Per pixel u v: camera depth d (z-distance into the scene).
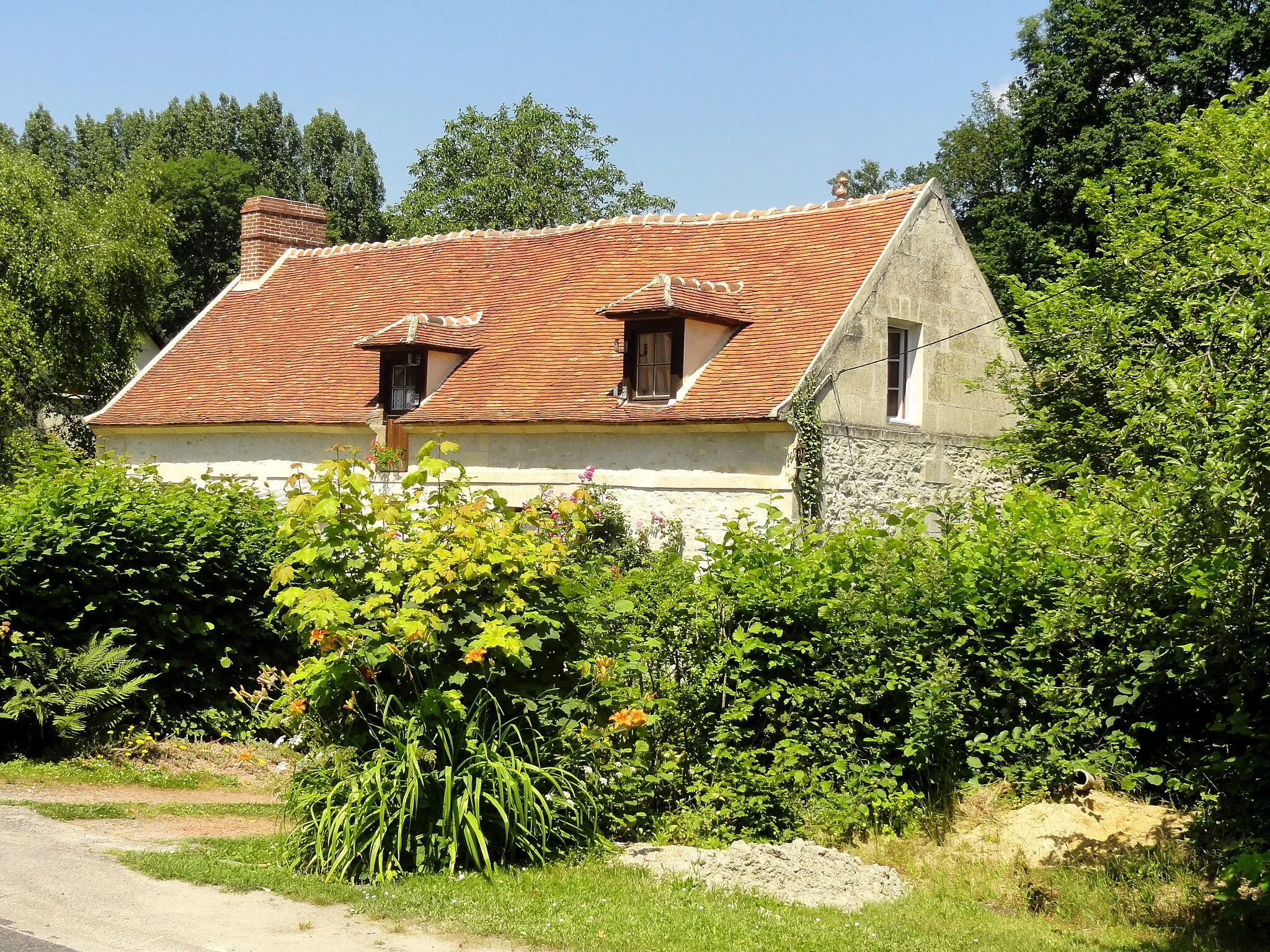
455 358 20.11
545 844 8.16
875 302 17.75
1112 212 19.52
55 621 11.59
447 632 8.04
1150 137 20.91
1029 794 9.52
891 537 10.41
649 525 17.03
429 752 7.81
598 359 18.69
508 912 7.12
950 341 19.27
